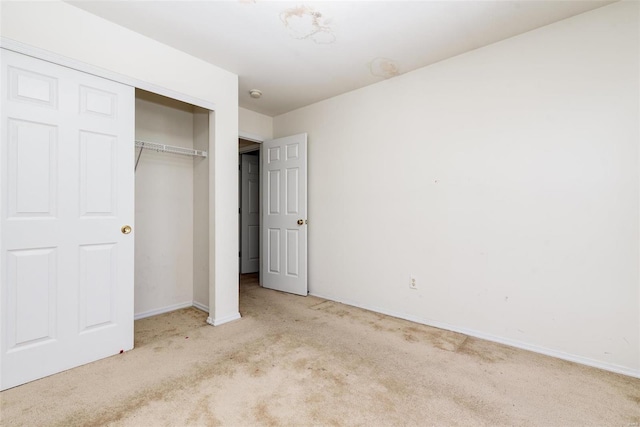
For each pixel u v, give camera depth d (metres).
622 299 1.88
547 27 2.10
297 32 2.19
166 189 3.02
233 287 2.81
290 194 3.75
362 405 1.56
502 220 2.30
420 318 2.74
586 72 1.97
